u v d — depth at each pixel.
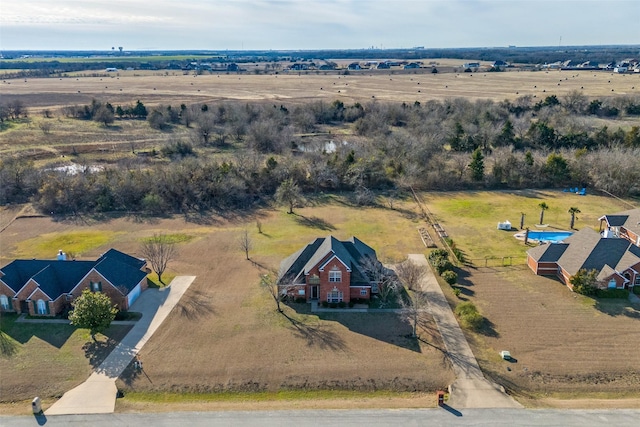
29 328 43.72
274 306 47.09
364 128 118.75
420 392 35.59
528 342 41.06
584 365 38.09
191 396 35.38
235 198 78.81
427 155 91.69
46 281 45.84
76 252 60.34
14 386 36.28
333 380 36.72
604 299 47.91
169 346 40.81
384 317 45.16
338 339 41.66
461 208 76.12
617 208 74.69
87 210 75.00
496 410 33.38
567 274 50.78
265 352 39.94
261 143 105.56
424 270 53.62
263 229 67.94
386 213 74.31
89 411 33.59
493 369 37.69
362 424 32.22
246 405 34.38
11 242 63.81
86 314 40.31
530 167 86.75
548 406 33.88
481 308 46.56
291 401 34.84
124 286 46.62
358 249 51.69
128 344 41.12
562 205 76.62
